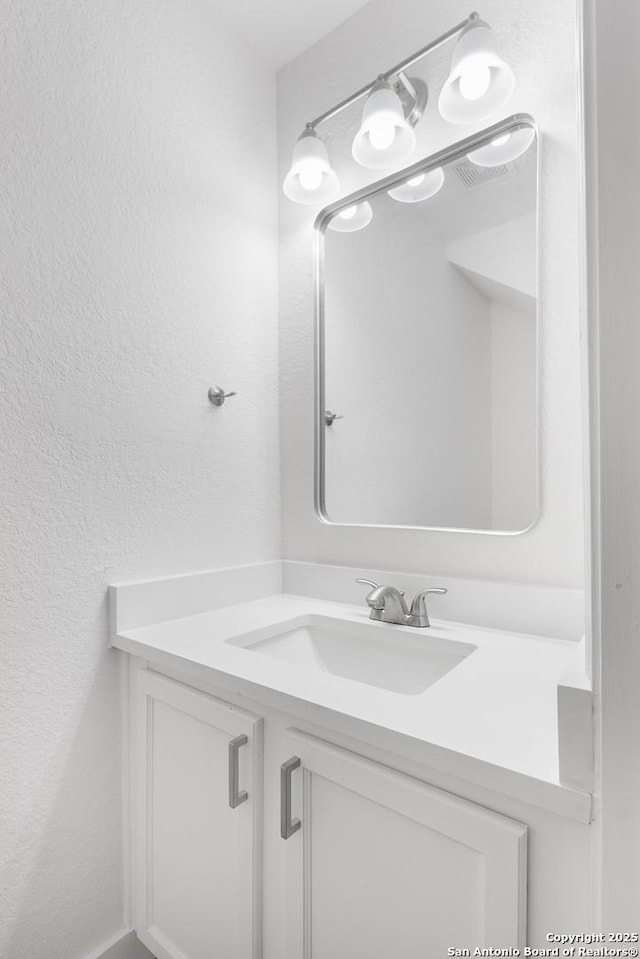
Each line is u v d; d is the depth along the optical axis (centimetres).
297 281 146
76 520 102
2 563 91
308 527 141
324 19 135
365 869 67
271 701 76
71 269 101
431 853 61
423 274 121
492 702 71
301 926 74
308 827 73
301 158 121
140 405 113
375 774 65
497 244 109
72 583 101
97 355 105
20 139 94
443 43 115
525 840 54
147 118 116
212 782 88
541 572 102
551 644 95
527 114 104
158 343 117
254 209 143
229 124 136
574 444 98
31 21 95
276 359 149
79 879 101
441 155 116
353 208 135
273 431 147
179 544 121
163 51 120
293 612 122
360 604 127
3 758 91
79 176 103
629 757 46
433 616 113
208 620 116
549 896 53
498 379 108
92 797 104
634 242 45
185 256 124
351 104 133
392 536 124
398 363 125
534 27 103
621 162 46
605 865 47
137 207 113
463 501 112
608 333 47
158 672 102
